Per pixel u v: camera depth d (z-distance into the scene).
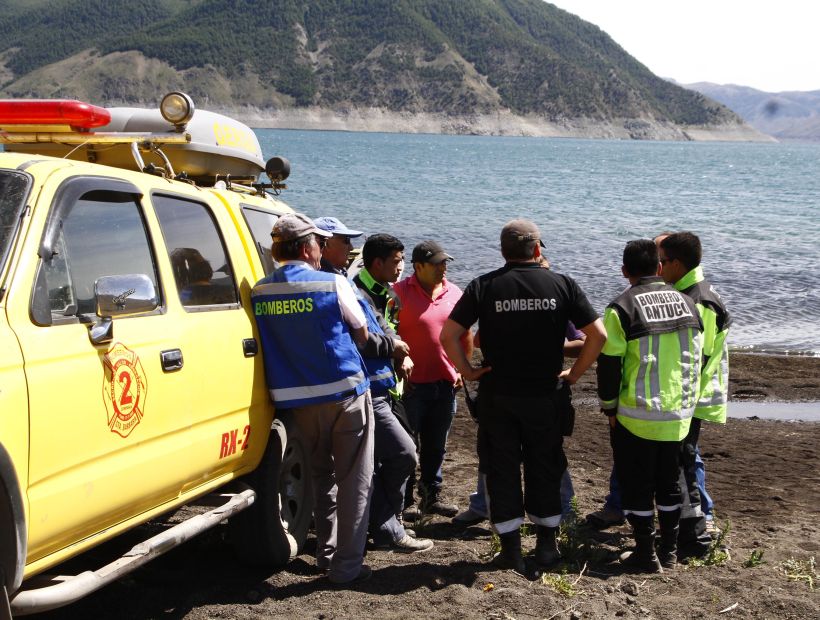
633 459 5.53
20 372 3.27
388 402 5.64
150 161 5.21
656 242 6.12
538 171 88.44
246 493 4.84
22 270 3.42
